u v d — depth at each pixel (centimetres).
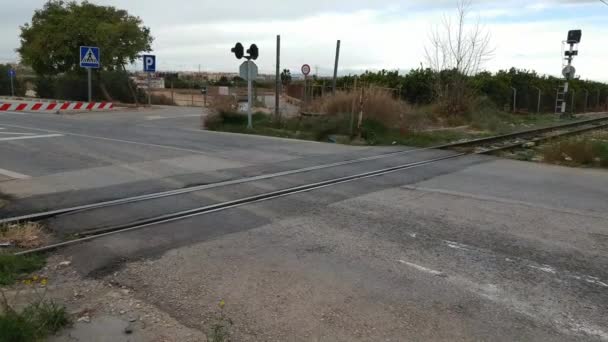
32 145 1196
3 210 641
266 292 419
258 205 695
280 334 353
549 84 3834
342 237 562
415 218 646
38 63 3014
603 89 4741
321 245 535
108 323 364
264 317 377
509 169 1066
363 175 934
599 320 382
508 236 579
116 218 621
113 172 905
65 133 1460
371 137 1532
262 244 535
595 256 519
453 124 2202
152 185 805
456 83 2384
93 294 413
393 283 441
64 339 340
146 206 679
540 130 1948
